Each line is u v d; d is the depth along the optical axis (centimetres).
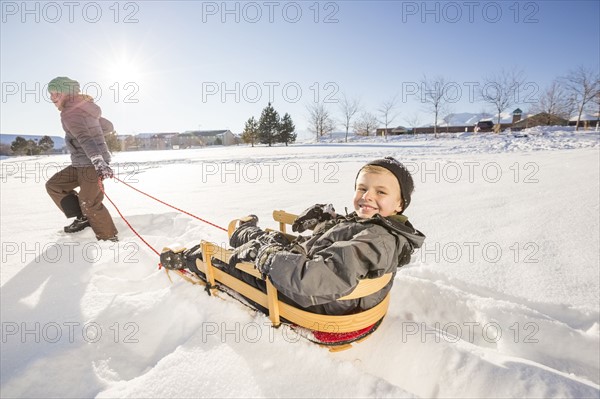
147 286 264
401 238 163
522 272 249
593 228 329
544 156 1073
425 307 217
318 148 2442
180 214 461
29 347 197
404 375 166
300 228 237
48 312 229
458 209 432
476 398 143
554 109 3491
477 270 255
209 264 214
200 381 154
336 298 153
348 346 174
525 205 430
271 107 4531
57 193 375
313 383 150
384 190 172
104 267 297
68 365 181
